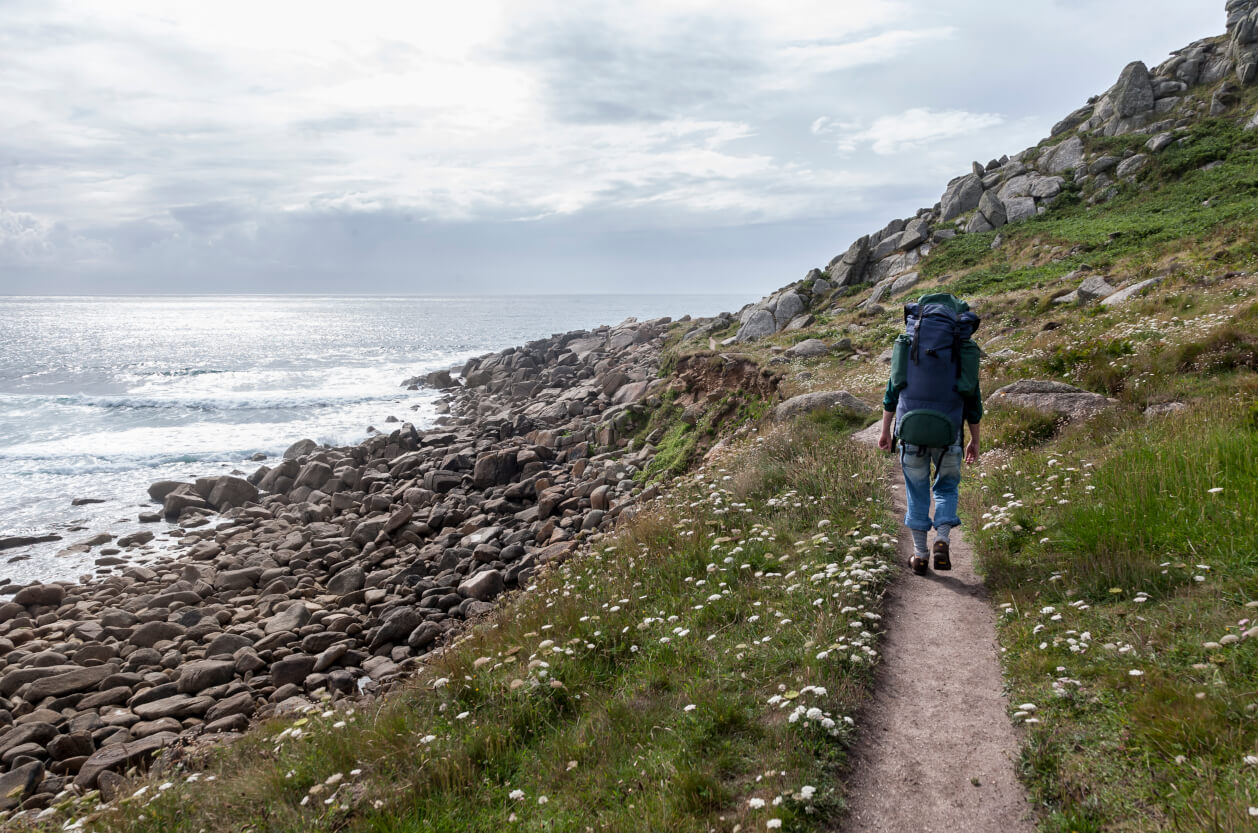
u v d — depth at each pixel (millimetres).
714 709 4004
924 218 52062
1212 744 2982
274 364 61656
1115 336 14734
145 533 19312
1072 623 4367
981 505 7230
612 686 4785
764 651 4617
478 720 4664
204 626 13078
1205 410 7898
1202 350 11180
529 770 4035
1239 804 2559
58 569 17188
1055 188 47250
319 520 20969
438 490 22656
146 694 10633
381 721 4934
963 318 5648
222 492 22719
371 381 51781
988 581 5461
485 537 17219
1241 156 40406
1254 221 27828
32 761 8820
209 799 4410
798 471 8906
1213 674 3424
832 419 13109
